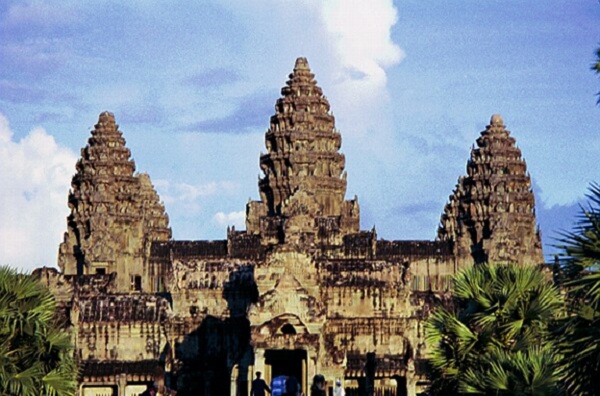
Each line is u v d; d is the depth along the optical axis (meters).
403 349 182.38
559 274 77.44
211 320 183.88
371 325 182.25
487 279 104.75
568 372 77.38
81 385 176.50
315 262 184.62
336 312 182.75
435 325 105.12
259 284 170.50
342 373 166.38
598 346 74.12
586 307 76.12
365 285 183.25
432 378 104.50
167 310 185.25
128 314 185.38
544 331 92.25
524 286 102.25
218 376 182.00
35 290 98.19
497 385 91.25
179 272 186.38
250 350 168.25
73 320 183.38
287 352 166.00
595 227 75.50
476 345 102.12
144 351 185.00
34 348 96.38
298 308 163.25
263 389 118.19
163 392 98.00
